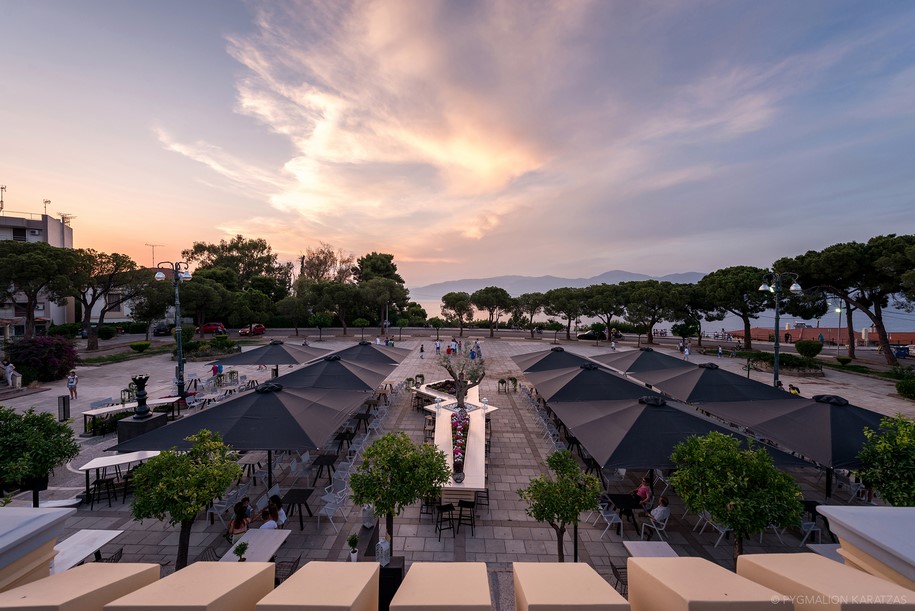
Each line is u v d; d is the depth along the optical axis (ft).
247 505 29.43
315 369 47.91
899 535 8.80
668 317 128.98
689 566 8.57
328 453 43.47
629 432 29.58
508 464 41.57
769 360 90.89
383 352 61.77
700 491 21.11
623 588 24.04
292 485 36.88
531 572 8.30
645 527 30.68
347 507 32.94
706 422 31.19
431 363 100.22
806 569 8.36
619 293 148.46
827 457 27.45
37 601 7.49
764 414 34.30
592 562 26.73
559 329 159.94
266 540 24.82
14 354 71.36
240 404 32.30
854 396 69.00
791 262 96.17
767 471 20.67
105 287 112.78
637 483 38.42
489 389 74.38
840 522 9.53
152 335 155.94
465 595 7.59
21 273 86.07
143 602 7.35
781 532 29.71
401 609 7.20
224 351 107.86
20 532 9.32
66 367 75.66
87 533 24.43
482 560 26.66
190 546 27.81
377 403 58.08
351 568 8.61
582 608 7.01
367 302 161.38
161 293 115.96
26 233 152.97
